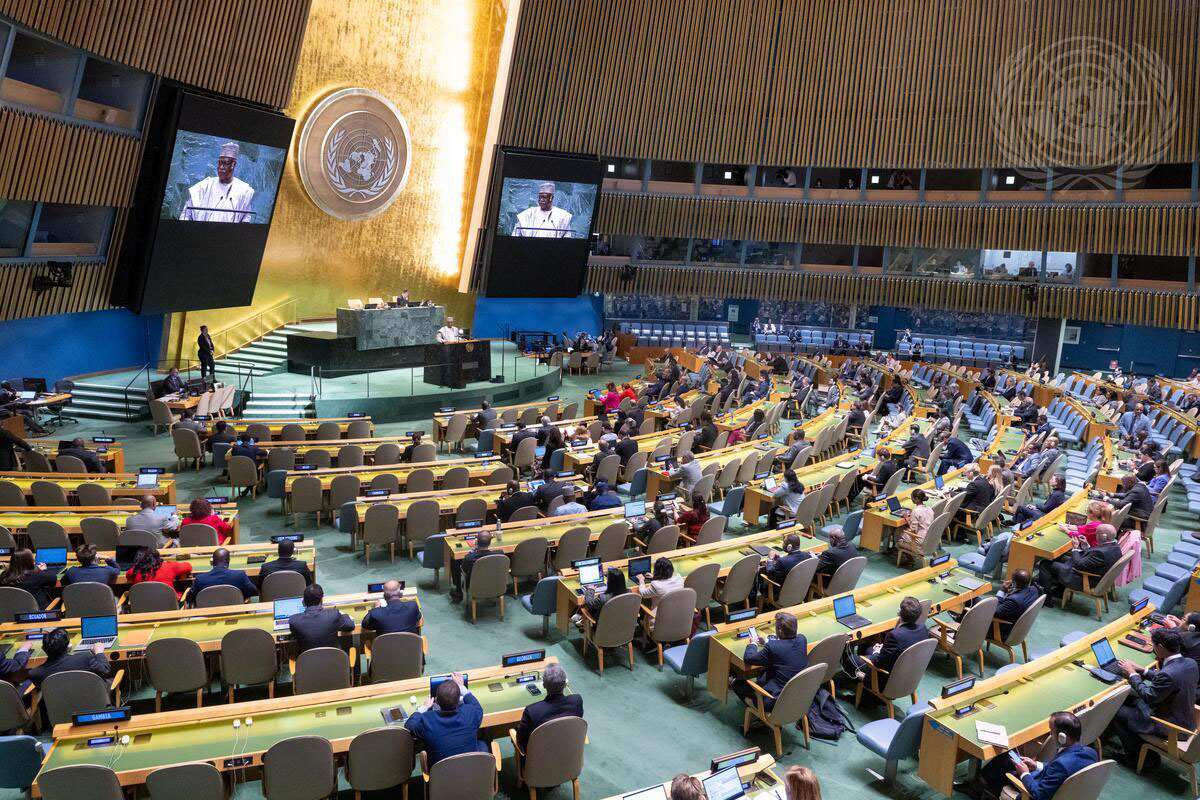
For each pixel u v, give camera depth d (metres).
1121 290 26.08
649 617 8.10
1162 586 9.46
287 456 12.97
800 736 7.06
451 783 5.23
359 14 22.30
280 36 18.31
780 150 27.58
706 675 7.98
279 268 22.67
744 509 12.40
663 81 27.11
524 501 10.59
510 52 25.58
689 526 10.38
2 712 5.98
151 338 20.17
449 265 26.66
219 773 5.07
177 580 8.29
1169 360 28.16
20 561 7.65
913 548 10.88
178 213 17.53
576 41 26.47
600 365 29.72
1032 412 18.52
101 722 5.50
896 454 14.63
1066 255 26.98
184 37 16.50
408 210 25.17
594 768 6.54
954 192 27.33
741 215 28.73
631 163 29.20
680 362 29.58
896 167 26.97
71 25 14.48
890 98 26.62
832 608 7.86
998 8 25.23
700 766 6.61
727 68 27.14
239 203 18.86
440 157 25.39
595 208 26.98
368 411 18.56
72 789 4.88
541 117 26.61
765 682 6.71
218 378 19.73
